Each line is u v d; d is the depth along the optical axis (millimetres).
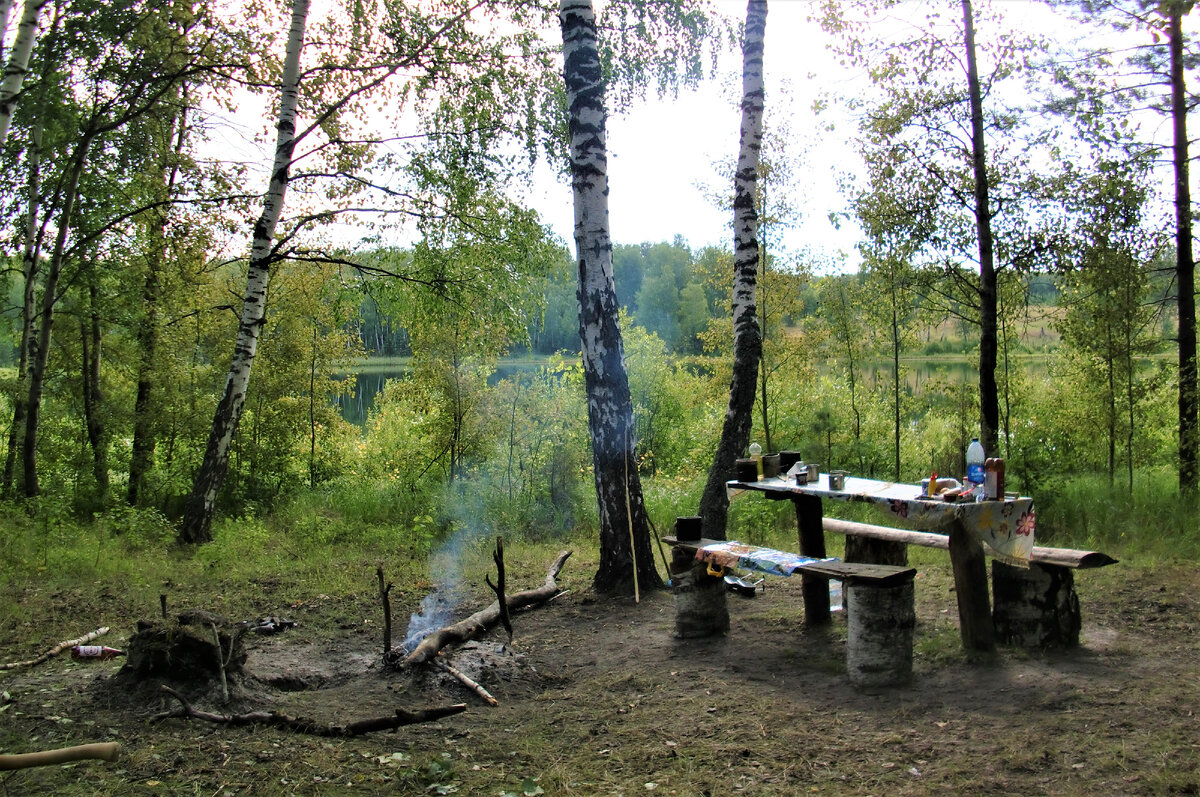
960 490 5184
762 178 14383
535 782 3715
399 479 15211
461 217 12289
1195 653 5188
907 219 11477
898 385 15375
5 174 12344
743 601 7125
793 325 15922
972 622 5211
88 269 13047
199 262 14008
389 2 11289
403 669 5203
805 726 4277
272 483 15602
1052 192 10891
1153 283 12453
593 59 7691
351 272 12844
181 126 13820
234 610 7055
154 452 15219
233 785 3697
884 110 11180
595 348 7680
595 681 5211
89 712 4523
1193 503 10617
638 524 7668
